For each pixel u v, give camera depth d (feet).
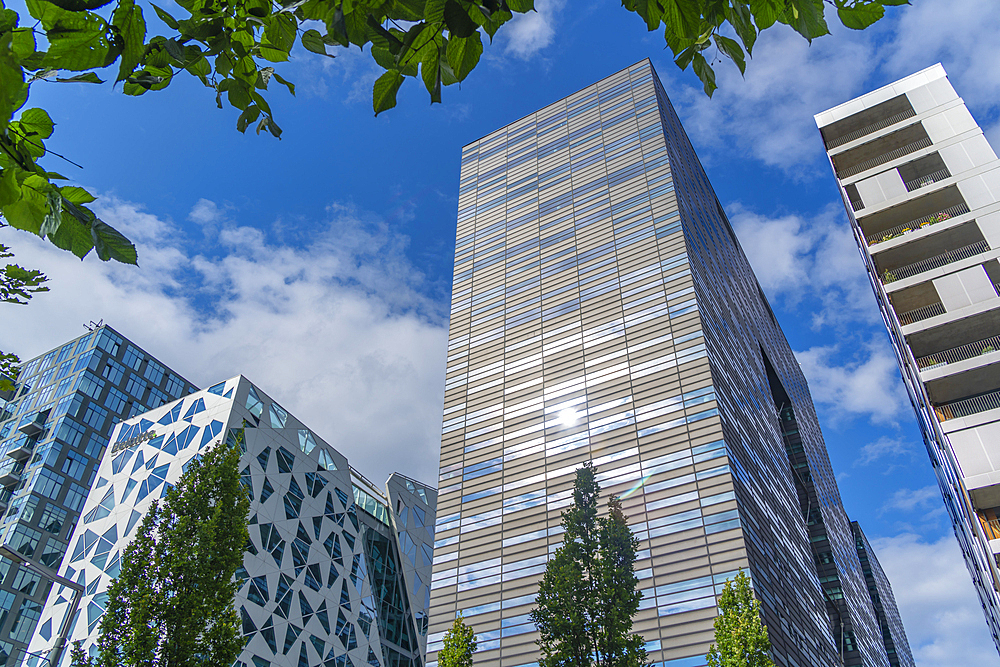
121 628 66.33
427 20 8.55
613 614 74.69
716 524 130.62
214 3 9.99
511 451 167.84
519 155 252.01
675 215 190.08
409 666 235.61
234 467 81.82
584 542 82.48
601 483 149.07
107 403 340.18
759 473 164.04
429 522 293.64
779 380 328.90
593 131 237.45
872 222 119.24
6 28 8.09
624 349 169.68
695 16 9.48
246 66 10.93
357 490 264.93
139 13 8.77
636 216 198.08
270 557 186.09
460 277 222.48
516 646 135.33
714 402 148.56
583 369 172.45
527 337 189.67
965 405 96.78
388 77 9.41
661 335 166.71
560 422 165.68
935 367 94.79
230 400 204.74
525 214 226.58
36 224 10.50
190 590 69.92
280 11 9.78
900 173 122.21
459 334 205.05
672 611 123.13
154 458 202.69
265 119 11.64
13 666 253.85
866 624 304.71
